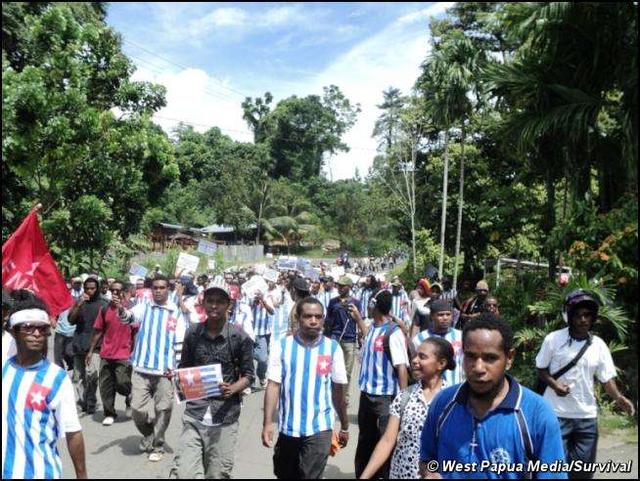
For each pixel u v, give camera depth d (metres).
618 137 9.73
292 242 46.72
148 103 16.45
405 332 5.29
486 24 10.65
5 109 12.00
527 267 15.96
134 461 5.95
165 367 6.12
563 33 9.55
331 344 4.39
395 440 3.66
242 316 9.47
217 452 4.46
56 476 3.21
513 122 10.62
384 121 25.97
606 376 4.58
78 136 13.84
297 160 32.94
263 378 10.12
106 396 7.39
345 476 5.68
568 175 10.30
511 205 13.31
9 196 13.85
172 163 17.42
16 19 14.70
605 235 8.59
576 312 4.57
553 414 2.66
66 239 15.09
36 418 3.16
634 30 8.75
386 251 46.75
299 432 4.19
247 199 44.97
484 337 2.66
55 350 9.06
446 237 22.41
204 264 29.58
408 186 25.19
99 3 17.80
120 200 16.86
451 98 15.39
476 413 2.74
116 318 7.46
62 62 13.94
